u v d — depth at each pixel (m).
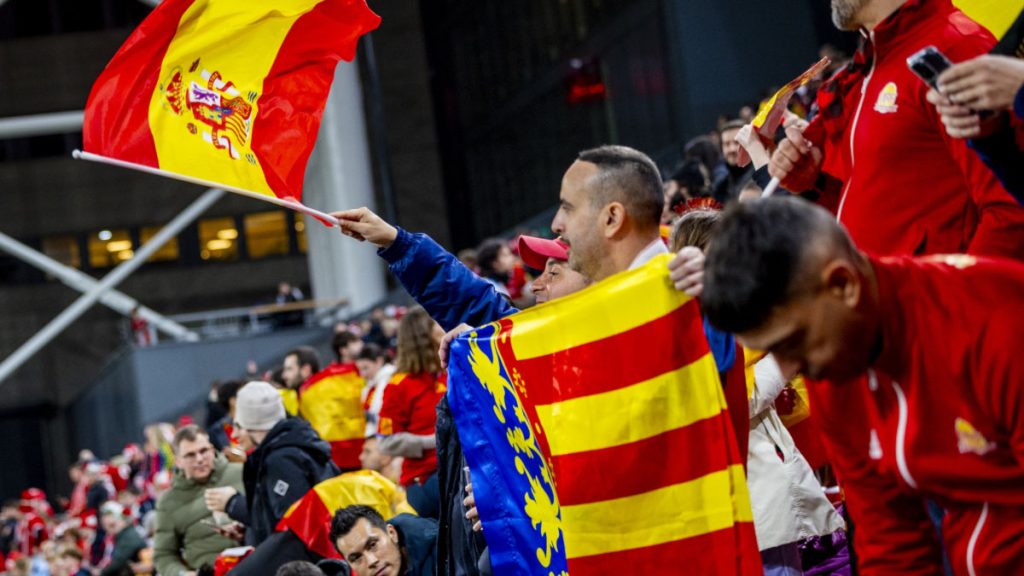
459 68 31.47
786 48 18.31
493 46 28.80
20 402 34.88
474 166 31.44
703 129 18.69
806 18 18.19
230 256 35.16
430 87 33.28
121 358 26.30
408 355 6.42
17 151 35.03
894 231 2.93
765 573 3.79
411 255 3.94
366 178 25.00
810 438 4.21
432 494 5.86
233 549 6.24
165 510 7.16
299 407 8.49
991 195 2.73
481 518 3.32
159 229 35.09
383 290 24.94
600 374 2.93
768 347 2.15
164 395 25.22
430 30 32.84
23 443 34.94
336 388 8.15
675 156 18.55
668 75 19.39
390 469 7.32
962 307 2.13
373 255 24.86
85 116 3.88
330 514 5.75
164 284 34.88
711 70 18.62
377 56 33.22
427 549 5.19
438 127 33.09
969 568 2.30
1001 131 2.50
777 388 3.67
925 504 2.52
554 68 25.19
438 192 33.06
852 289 2.09
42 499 22.25
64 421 35.16
